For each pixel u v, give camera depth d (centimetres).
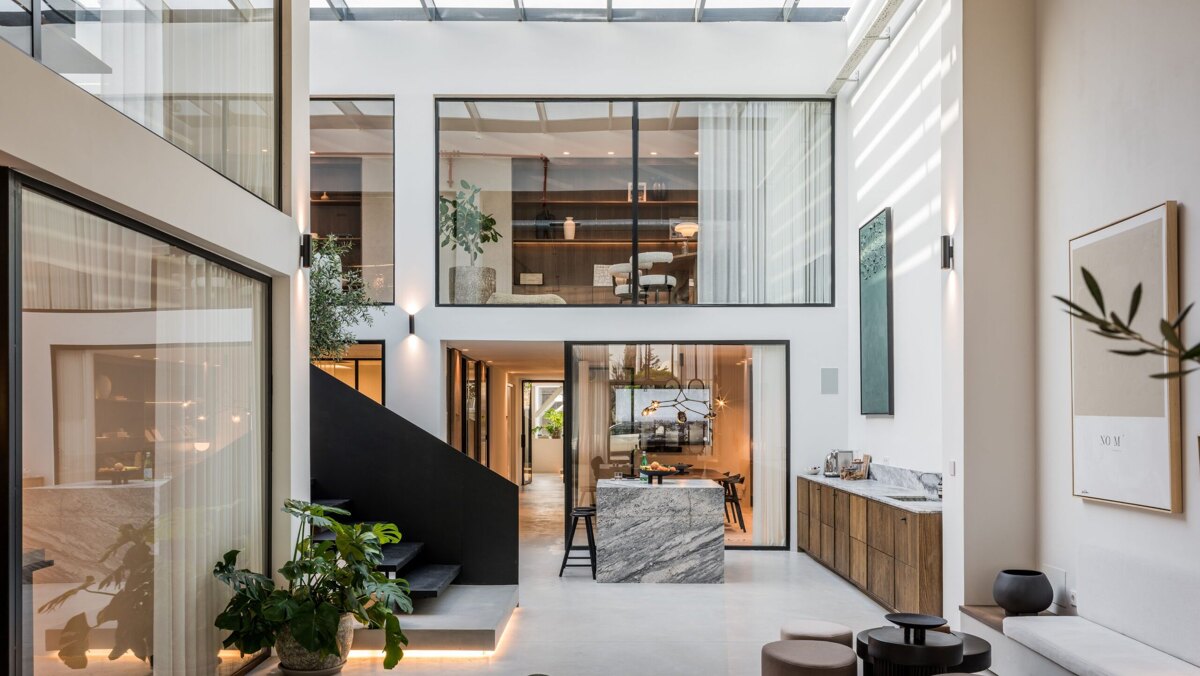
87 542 388
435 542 786
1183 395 450
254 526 568
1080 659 443
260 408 580
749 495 1037
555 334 1026
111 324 409
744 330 1032
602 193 1046
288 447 593
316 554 541
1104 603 505
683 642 636
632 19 1028
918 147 794
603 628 675
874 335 909
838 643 521
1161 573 457
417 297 1012
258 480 576
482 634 607
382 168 1033
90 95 368
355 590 540
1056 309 582
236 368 545
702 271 1043
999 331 610
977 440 606
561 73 1022
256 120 571
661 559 850
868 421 952
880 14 792
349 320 956
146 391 439
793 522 1028
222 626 497
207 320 506
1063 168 573
